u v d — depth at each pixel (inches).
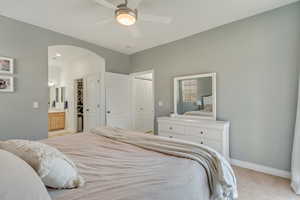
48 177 33.8
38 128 120.7
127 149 62.4
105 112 163.2
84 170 44.4
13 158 31.5
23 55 113.4
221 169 50.8
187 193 39.1
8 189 23.4
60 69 249.3
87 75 193.0
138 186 35.9
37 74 120.0
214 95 118.8
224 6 92.3
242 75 106.7
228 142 111.0
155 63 162.2
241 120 107.3
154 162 49.4
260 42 99.5
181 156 53.7
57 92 255.1
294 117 88.2
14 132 110.2
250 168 103.4
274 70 94.7
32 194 24.8
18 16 105.7
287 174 90.3
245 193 76.2
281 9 92.2
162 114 157.3
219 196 49.3
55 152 39.2
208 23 113.3
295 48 88.1
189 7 93.4
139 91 200.1
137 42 150.6
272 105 95.5
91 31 127.0
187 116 134.6
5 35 106.2
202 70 127.3
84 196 32.6
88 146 66.9
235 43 109.7
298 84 86.1
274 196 73.8
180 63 141.9
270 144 96.3
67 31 127.3
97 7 94.6
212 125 105.4
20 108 112.7
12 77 108.9
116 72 175.2
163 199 33.9
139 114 199.3
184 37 138.2
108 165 47.6
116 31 126.7
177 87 143.4
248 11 97.6
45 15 103.9
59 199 31.5
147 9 95.5
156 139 68.7
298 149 80.5
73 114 222.2
